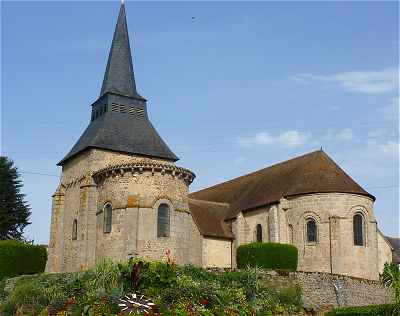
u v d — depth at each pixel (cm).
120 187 3594
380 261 4384
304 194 3897
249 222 4212
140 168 3566
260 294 2852
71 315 2200
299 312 2978
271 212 3966
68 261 4062
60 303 2356
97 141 4088
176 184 3653
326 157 4266
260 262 3544
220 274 2966
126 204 3516
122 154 4153
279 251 3569
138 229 3462
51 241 4216
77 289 2448
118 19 4856
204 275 2883
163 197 3562
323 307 3159
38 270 3975
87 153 4109
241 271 3058
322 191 3844
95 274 2498
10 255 3828
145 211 3500
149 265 2455
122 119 4412
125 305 2150
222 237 4188
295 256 3625
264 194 4269
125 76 4619
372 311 2384
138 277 2336
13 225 5444
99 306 2161
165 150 4359
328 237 3772
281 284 3097
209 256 4097
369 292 3472
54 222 4269
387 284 3103
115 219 3553
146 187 3556
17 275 3806
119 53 4694
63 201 4338
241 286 2852
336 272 3678
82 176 4084
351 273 3725
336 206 3812
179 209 3625
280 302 2923
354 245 3794
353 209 3844
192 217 4094
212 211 4456
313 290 3212
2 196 5441
